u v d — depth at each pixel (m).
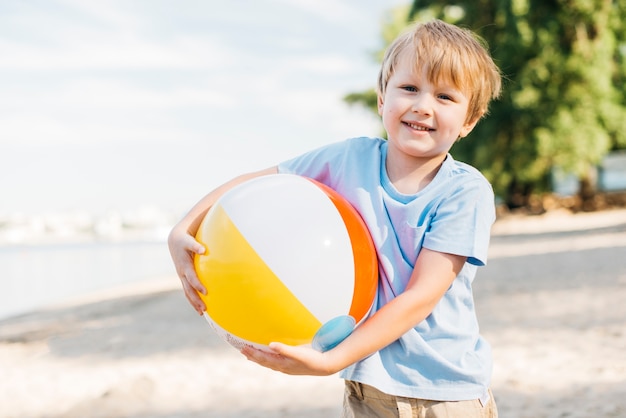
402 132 2.01
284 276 1.84
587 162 22.33
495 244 16.22
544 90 21.11
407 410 1.98
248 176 2.32
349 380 2.12
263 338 1.88
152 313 9.73
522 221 23.84
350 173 2.14
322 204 1.96
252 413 4.27
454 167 2.08
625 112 22.03
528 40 20.00
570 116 21.14
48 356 6.95
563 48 20.92
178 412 4.43
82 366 6.29
